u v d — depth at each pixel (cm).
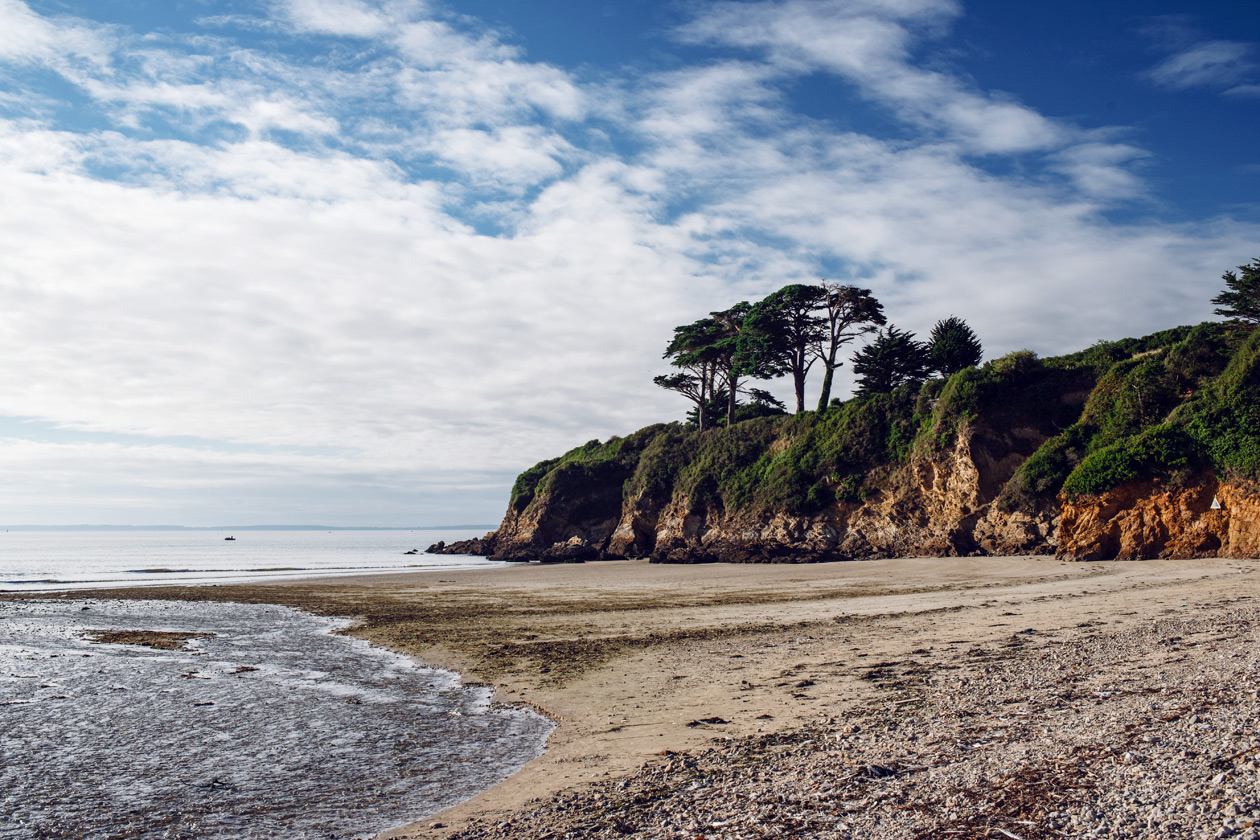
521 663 1700
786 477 6009
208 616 2816
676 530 6744
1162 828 549
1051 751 773
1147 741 764
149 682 1560
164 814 815
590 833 677
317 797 862
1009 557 4112
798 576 3906
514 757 999
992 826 594
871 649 1598
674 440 7669
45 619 2738
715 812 699
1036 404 4850
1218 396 3447
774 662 1526
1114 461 3559
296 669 1705
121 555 10200
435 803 827
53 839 750
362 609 2975
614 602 2966
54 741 1118
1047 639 1553
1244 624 1491
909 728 943
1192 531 3256
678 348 7875
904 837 593
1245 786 602
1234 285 4375
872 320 6525
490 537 9938
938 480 5019
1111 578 2758
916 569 3850
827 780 758
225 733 1157
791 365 6962
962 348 6356
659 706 1221
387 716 1255
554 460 9456
